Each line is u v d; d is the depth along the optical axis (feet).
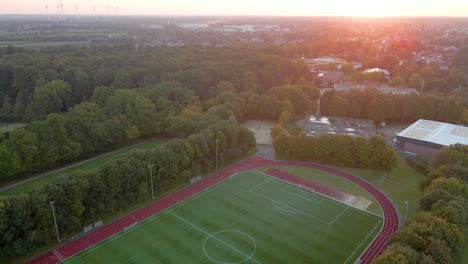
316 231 290.15
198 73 634.43
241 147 441.68
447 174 317.83
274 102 575.38
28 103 604.08
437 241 218.59
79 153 416.26
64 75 645.92
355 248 268.00
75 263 250.57
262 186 370.32
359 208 327.06
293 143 429.79
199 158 386.93
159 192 350.23
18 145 369.71
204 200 340.39
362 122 543.80
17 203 252.42
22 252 249.34
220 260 253.85
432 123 512.63
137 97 506.48
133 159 330.95
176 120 476.95
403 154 453.58
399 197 347.77
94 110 476.13
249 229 292.40
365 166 419.13
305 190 361.51
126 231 288.92
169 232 288.30
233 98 576.61
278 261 252.62
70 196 279.28
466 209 263.08
